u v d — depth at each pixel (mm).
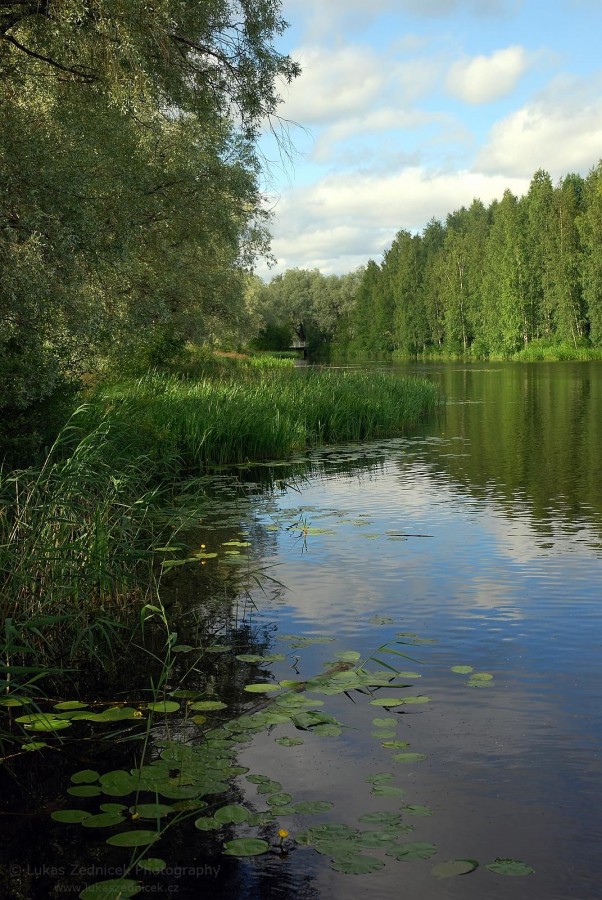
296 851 2588
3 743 3471
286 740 3332
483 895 2332
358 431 15812
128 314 14438
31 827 2775
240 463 12445
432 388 22281
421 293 83375
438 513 8281
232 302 23781
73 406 9586
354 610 5117
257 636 4688
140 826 2746
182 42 10195
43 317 8883
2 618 4699
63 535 5578
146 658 4453
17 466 8055
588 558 6293
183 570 6227
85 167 10773
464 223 90750
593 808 2775
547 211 61625
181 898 2379
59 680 4207
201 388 16109
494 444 14070
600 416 18422
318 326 97875
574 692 3758
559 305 58969
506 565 6145
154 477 10352
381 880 2406
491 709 3590
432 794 2883
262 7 10219
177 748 3303
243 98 10539
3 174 8680
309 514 8328
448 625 4777
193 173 15766
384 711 3598
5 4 8711
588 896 2320
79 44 9078
